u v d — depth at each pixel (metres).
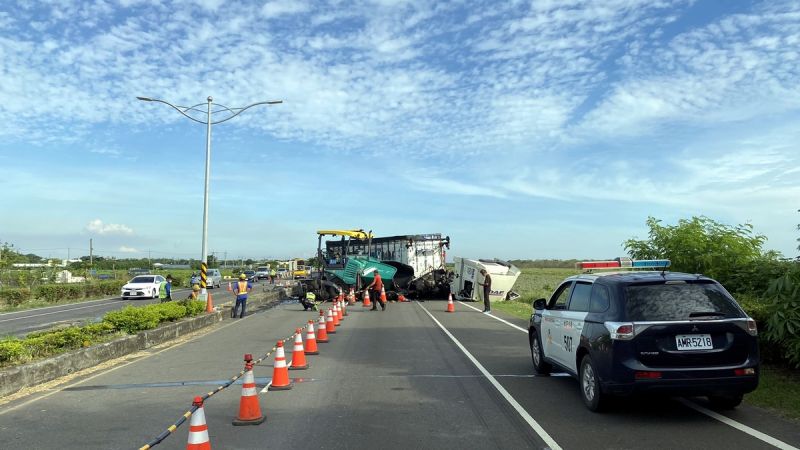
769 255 10.86
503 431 6.50
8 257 36.91
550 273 77.31
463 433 6.44
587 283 8.10
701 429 6.44
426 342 14.22
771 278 10.00
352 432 6.52
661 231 12.88
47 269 43.91
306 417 7.18
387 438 6.28
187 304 18.97
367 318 21.03
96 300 35.47
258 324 19.67
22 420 7.31
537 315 9.99
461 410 7.48
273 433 6.49
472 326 17.86
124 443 6.28
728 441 5.98
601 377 6.95
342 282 30.55
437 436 6.34
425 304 28.42
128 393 8.84
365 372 10.23
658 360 6.56
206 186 26.64
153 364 11.60
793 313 8.11
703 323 6.59
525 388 8.80
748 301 9.94
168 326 15.62
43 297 32.81
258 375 10.12
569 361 8.24
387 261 33.47
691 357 6.55
